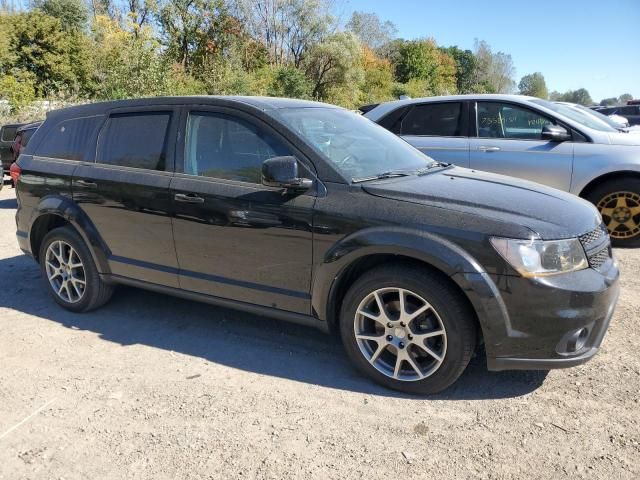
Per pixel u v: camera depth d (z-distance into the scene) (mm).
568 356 2959
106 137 4406
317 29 42062
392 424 2959
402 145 4352
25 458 2770
